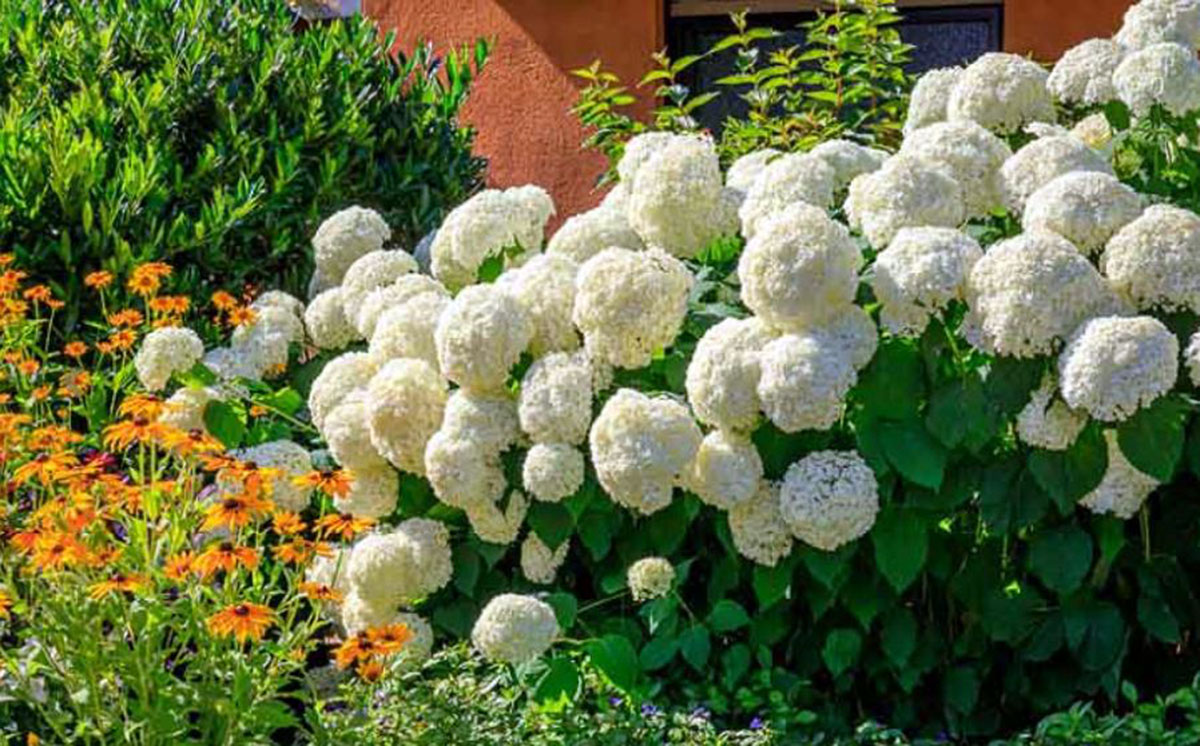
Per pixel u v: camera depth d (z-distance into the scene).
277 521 3.77
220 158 5.89
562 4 8.20
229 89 6.16
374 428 4.31
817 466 3.91
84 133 5.70
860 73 6.45
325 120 6.28
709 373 3.93
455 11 8.37
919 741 3.99
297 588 3.81
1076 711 3.76
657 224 4.39
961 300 3.90
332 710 4.21
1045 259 3.74
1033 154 4.18
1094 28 7.66
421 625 4.27
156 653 3.75
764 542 4.01
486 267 4.70
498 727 3.80
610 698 4.09
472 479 4.19
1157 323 3.66
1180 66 4.33
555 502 4.23
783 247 3.86
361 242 5.21
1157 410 3.69
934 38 7.99
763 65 8.11
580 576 4.52
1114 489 3.84
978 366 3.91
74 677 3.70
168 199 5.75
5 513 3.98
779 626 4.17
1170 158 4.48
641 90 8.16
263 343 4.99
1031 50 7.71
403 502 4.51
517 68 8.28
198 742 3.66
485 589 4.46
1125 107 4.54
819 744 3.91
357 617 4.26
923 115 4.89
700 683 4.20
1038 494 3.92
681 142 4.46
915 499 3.97
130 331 4.81
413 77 6.98
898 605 4.11
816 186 4.26
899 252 3.88
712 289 4.41
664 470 3.91
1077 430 3.79
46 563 3.52
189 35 6.30
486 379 4.20
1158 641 4.17
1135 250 3.80
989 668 4.15
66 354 5.37
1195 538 4.07
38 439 4.14
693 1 8.15
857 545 4.05
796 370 3.80
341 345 4.98
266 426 4.89
